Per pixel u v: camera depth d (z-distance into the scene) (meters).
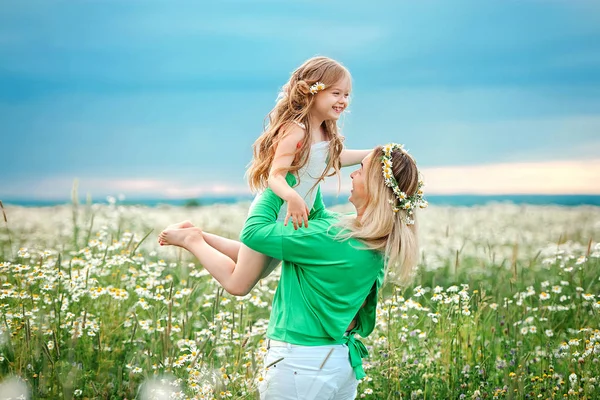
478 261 8.76
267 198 3.77
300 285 3.55
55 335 4.14
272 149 3.95
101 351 4.43
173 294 5.29
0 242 7.15
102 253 5.86
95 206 9.80
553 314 5.57
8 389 3.70
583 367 4.38
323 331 3.48
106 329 4.58
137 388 4.21
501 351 5.12
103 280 5.31
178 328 4.61
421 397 4.42
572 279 6.09
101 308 4.89
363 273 3.54
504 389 4.30
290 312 3.52
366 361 4.71
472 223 13.57
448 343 4.78
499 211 16.44
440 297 5.02
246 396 3.61
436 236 11.12
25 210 11.98
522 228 12.64
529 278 7.04
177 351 4.50
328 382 3.47
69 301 4.93
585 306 5.66
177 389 3.87
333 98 3.93
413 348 4.89
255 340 4.99
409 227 3.69
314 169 4.02
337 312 3.50
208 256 3.87
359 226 3.57
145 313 5.03
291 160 3.85
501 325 5.40
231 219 12.45
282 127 3.92
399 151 3.67
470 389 4.46
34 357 4.05
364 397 4.46
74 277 4.93
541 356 4.95
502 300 5.57
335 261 3.49
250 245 3.61
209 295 5.51
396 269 3.62
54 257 6.18
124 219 9.49
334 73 3.93
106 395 4.05
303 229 3.54
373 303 3.70
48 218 10.20
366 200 3.62
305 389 3.45
